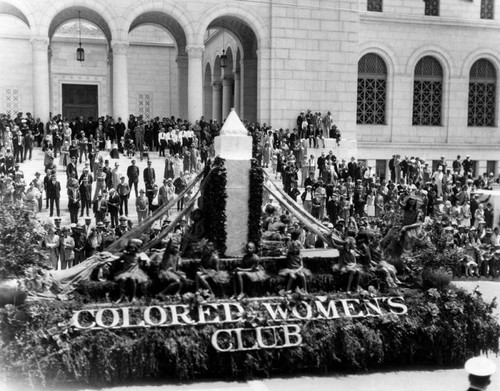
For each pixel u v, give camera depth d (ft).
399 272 53.11
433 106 163.63
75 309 43.29
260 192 52.29
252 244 48.83
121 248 50.72
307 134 135.33
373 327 46.93
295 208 54.65
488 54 165.07
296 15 141.18
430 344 47.78
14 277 43.55
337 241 51.49
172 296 46.06
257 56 148.36
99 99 179.83
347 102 146.00
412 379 44.73
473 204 107.45
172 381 43.21
